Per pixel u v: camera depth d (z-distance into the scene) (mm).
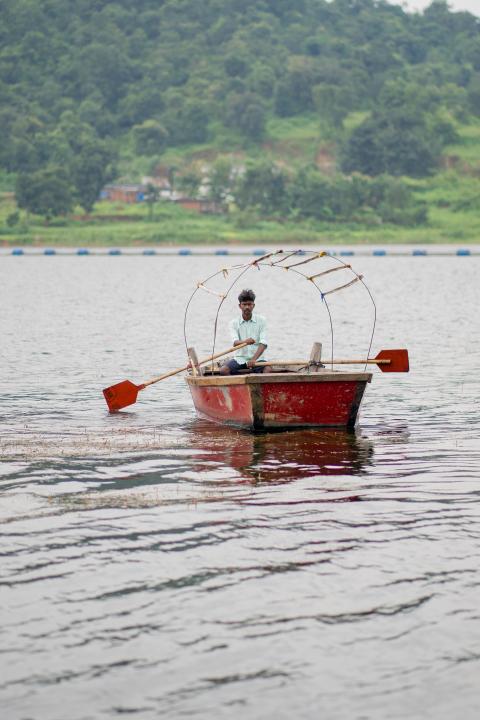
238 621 28609
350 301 173750
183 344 104500
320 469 46656
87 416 62156
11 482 44250
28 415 62375
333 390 55469
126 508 39812
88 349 99812
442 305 163000
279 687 25078
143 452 50688
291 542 35281
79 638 27609
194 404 63281
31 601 30016
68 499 41281
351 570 32406
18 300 175750
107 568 32719
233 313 148625
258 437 54406
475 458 49031
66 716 23781
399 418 60469
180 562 33281
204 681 25359
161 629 28141
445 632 27844
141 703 24359
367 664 26172
